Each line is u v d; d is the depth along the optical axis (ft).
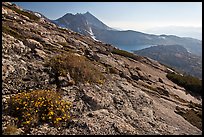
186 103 107.65
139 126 60.23
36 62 77.36
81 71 76.18
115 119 57.82
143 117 66.23
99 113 58.34
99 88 72.64
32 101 52.11
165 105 87.35
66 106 55.57
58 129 49.03
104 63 119.65
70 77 71.87
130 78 112.27
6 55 73.92
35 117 49.32
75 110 57.06
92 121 53.83
